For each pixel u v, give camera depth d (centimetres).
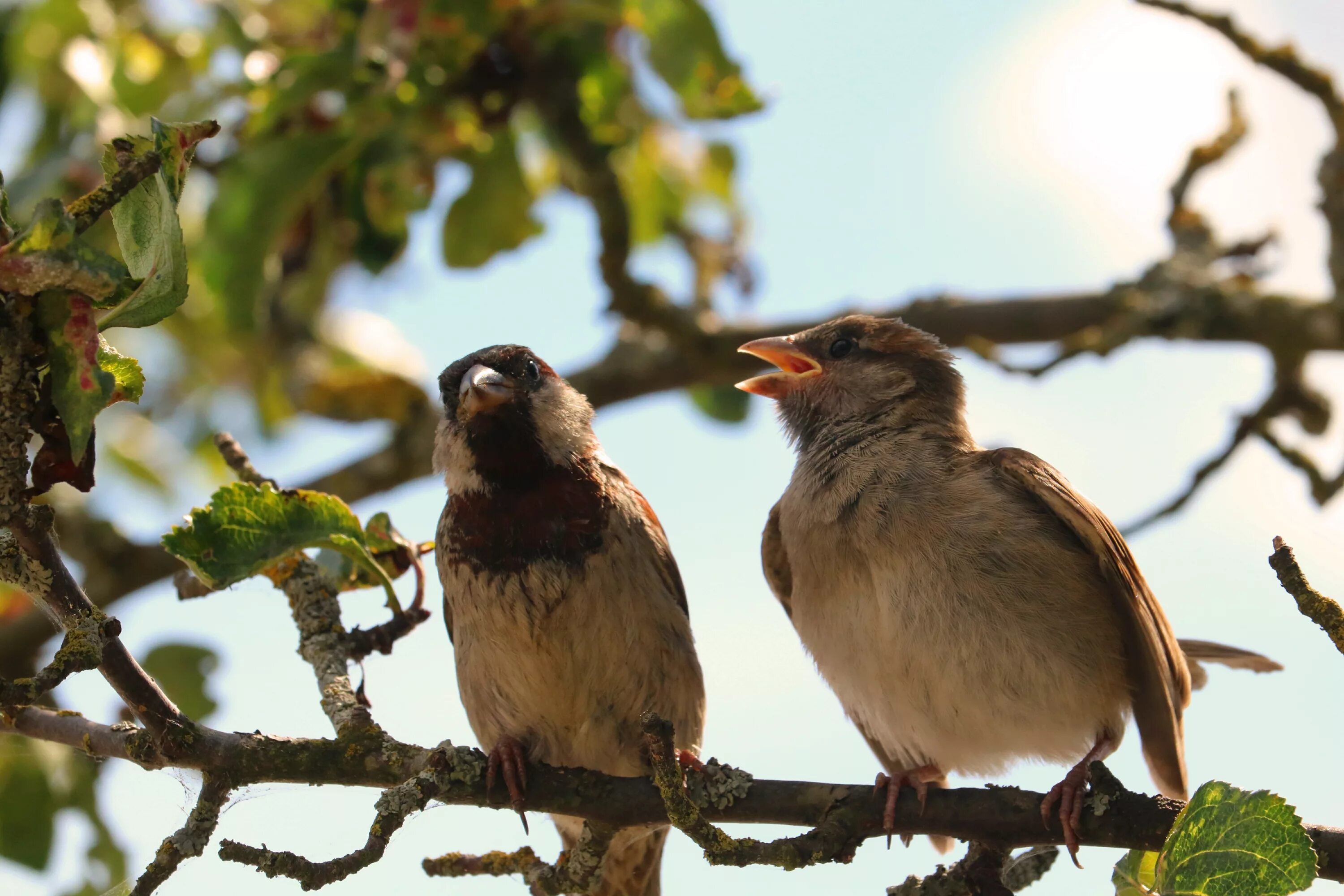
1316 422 1125
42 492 520
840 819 684
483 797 701
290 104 938
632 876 920
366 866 588
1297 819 547
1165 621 857
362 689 717
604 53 1018
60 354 489
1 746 883
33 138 1066
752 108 1013
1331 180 1134
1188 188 1205
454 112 995
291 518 707
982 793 697
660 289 1158
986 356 1091
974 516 838
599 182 1055
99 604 1112
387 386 1190
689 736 889
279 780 640
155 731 618
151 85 1062
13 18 1066
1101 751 843
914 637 830
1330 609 559
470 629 868
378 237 1072
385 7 939
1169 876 559
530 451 864
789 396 987
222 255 944
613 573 854
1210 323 1145
